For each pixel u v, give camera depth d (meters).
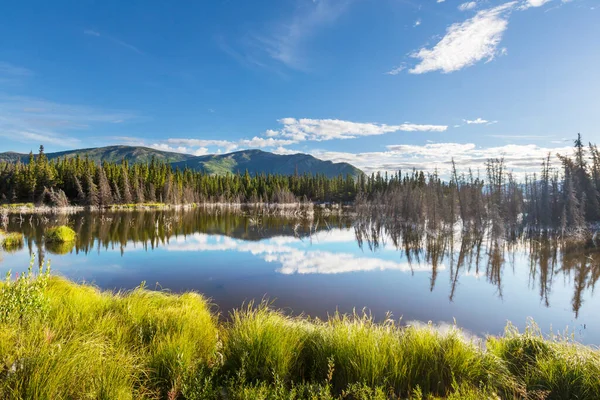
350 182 120.19
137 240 30.16
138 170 91.75
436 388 4.16
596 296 14.27
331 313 11.22
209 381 3.54
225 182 124.19
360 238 35.75
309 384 3.77
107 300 6.27
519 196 45.75
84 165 82.88
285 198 111.56
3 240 25.48
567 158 43.28
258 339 4.32
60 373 2.86
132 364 3.66
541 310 12.28
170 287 14.41
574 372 4.09
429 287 15.25
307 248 28.12
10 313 4.05
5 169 77.31
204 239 32.47
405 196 59.59
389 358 4.30
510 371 4.62
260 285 14.95
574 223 36.78
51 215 53.50
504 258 24.61
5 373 2.90
